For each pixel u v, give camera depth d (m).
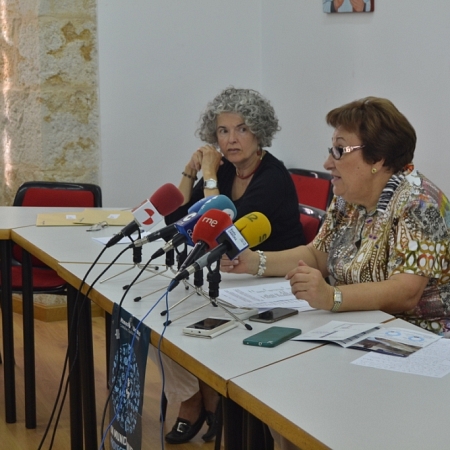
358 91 4.02
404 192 2.03
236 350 1.59
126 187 4.61
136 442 1.80
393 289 1.92
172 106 4.67
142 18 4.51
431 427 1.19
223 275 2.30
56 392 3.37
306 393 1.34
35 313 4.47
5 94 4.54
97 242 2.72
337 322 1.78
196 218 1.95
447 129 3.46
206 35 4.71
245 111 2.75
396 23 3.71
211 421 2.84
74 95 4.35
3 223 3.11
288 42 4.58
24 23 4.30
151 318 1.81
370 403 1.29
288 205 2.74
